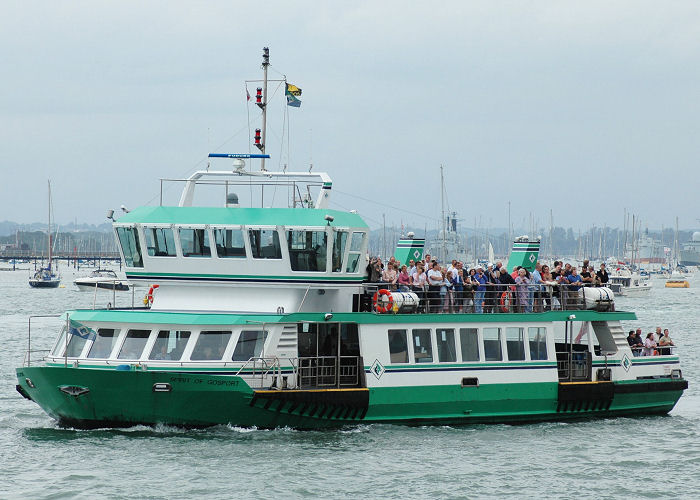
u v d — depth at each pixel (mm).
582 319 160000
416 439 140375
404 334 145000
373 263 155500
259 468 123812
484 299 154125
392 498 115000
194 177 151625
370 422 144125
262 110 159125
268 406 135375
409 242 178875
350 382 143375
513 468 129000
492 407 151500
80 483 118188
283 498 114000
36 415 160625
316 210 144250
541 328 155875
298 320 138250
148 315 137250
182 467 123812
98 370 132125
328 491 116500
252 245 143875
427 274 151125
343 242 144250
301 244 143125
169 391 132500
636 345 171625
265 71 158750
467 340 149625
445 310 150750
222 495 114375
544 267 163125
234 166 150875
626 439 147250
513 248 187500
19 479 119750
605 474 128125
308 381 140875
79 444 133625
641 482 124875
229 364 134750
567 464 132125
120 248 149125
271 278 143875
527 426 153500
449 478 123062
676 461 135250
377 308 144625
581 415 161125
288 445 133750
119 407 135750
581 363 162750
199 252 145625
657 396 167125
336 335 144625
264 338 137000
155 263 147125
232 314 137000
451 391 147625
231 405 134375
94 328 139125
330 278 144000
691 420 163750
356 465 126438
